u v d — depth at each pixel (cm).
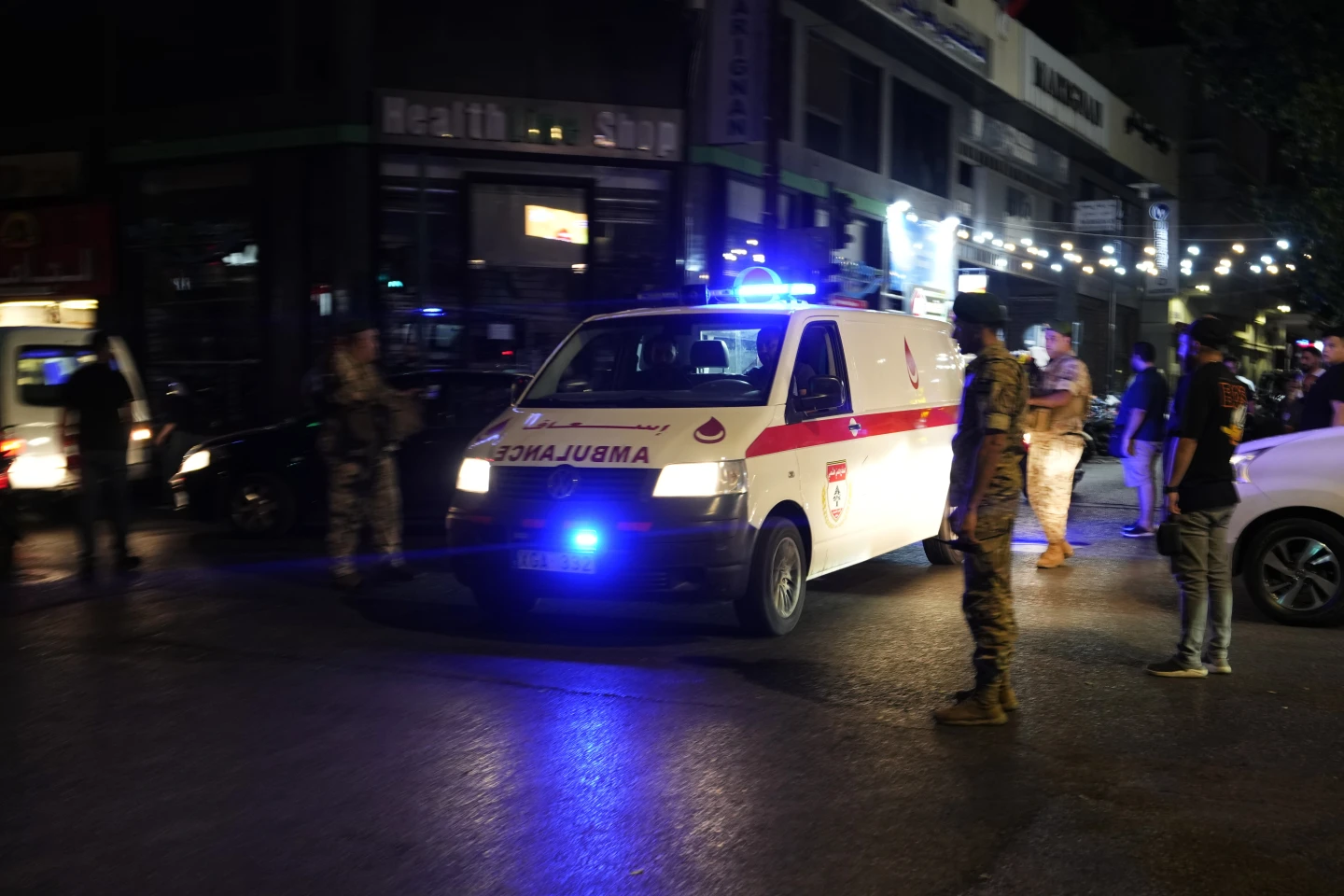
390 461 912
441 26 1858
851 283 2267
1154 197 4131
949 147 2744
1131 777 480
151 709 580
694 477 682
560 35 1902
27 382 1223
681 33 1934
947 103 2731
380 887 383
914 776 482
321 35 1838
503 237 1886
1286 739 529
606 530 684
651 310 830
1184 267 4006
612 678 634
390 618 788
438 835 424
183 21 1925
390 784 476
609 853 407
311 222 1847
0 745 529
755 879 386
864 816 439
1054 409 970
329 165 1830
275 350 1866
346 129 1808
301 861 403
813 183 2227
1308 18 2220
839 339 829
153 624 768
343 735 538
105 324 1973
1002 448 539
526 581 713
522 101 1867
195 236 1925
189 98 1931
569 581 699
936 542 970
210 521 1216
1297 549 762
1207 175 4272
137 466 1347
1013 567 992
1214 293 4522
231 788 473
